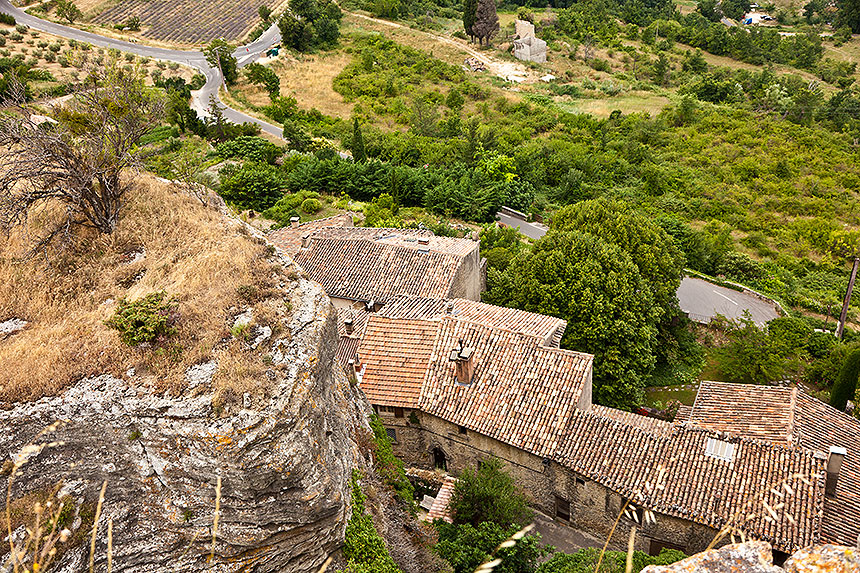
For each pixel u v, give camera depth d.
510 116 95.38
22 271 17.73
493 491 24.91
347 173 62.75
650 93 110.50
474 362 28.81
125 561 13.45
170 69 93.69
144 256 18.89
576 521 26.70
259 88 93.44
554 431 26.22
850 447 26.64
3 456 13.16
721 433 25.14
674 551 21.83
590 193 70.94
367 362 29.73
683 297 52.06
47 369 14.27
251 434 13.77
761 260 61.09
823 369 37.69
